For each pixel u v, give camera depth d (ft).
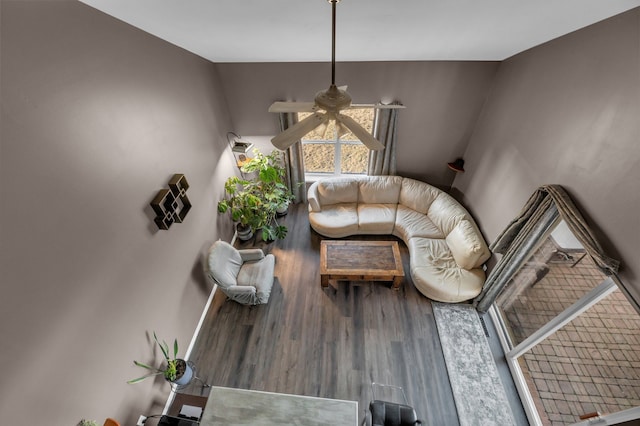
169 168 10.56
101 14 7.27
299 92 15.29
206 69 13.62
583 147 8.43
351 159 19.15
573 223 8.16
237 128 16.81
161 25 7.55
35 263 5.98
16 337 5.65
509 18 6.74
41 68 5.94
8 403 5.52
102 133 7.55
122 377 8.54
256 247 16.85
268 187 16.58
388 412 9.27
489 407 10.71
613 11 6.88
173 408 9.11
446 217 15.40
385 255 14.28
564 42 9.25
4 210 5.39
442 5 5.75
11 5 5.34
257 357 12.19
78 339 7.06
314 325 13.19
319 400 8.33
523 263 10.92
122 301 8.46
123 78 8.20
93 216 7.35
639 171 6.70
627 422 6.91
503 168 12.83
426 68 14.16
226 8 5.90
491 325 13.19
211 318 13.52
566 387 9.62
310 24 7.27
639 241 6.59
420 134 16.53
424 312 13.57
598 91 7.98
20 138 5.60
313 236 17.48
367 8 5.94
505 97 13.12
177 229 11.25
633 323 8.09
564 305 9.62
